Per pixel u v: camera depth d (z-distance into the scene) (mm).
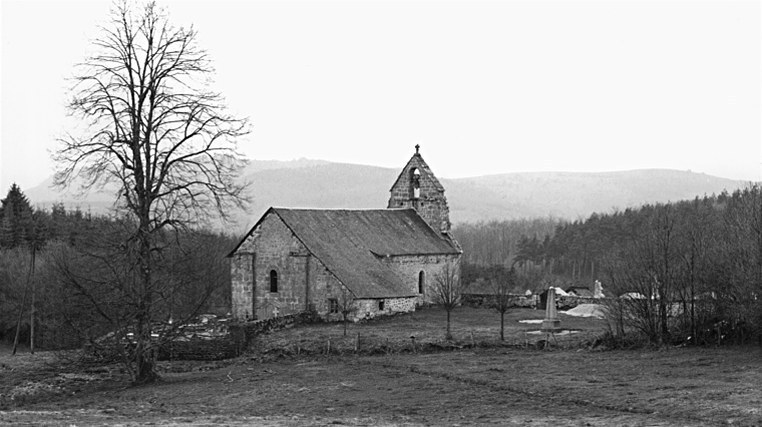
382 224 80625
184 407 37219
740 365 42656
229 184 44281
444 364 47469
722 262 49531
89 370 50312
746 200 56938
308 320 67812
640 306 51562
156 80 42094
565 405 35156
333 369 47375
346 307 63281
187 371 49281
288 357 52719
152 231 42438
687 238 52875
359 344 54438
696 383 38281
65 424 30438
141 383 44438
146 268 42531
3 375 49281
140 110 42094
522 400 36469
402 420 32594
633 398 35594
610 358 47375
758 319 46625
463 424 31188
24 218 111812
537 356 49688
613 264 58281
